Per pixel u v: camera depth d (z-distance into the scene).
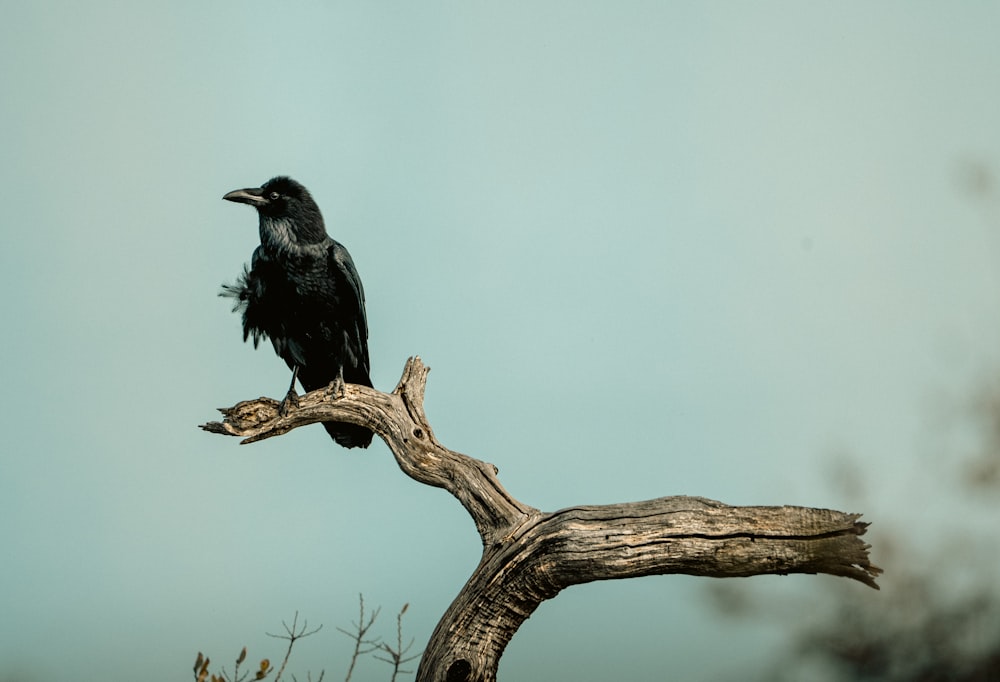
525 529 10.41
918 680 13.46
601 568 9.87
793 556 9.50
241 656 8.61
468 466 11.30
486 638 10.38
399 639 8.76
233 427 12.17
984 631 13.43
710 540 9.62
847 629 13.66
